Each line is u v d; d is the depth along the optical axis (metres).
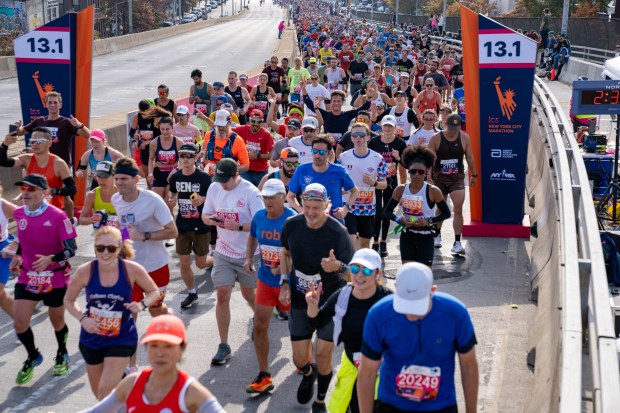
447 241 17.77
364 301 7.71
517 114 17.81
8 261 11.24
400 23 146.00
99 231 8.39
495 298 13.84
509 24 81.31
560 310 9.02
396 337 6.41
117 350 8.52
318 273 9.19
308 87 27.73
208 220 11.16
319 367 9.14
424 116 18.59
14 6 97.88
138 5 156.38
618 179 20.88
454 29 106.56
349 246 9.27
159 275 11.02
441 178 16.41
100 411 6.21
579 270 8.70
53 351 11.69
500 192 18.20
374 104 22.97
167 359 5.99
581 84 20.20
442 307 6.39
